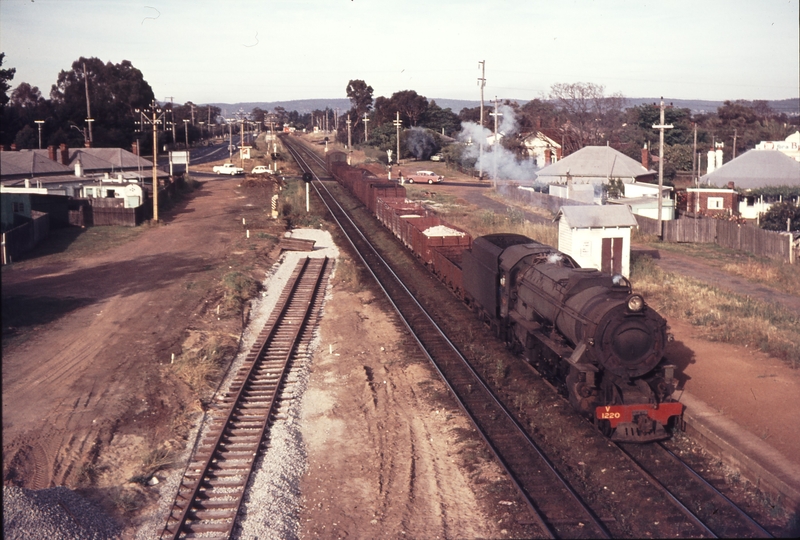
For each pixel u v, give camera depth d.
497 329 21.08
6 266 32.56
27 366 18.61
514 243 21.58
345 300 27.44
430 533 10.55
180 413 15.49
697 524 10.44
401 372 18.38
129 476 12.57
